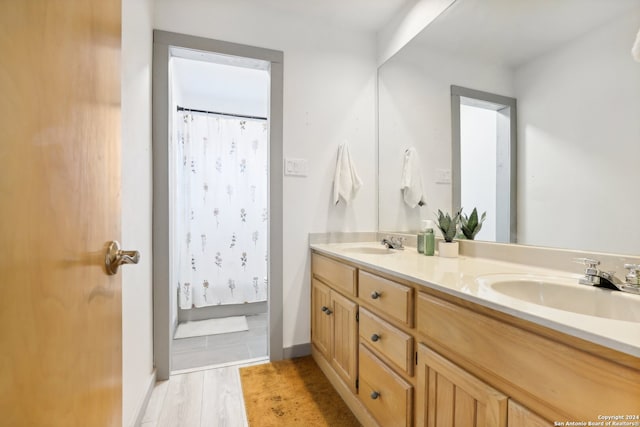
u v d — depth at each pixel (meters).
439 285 0.89
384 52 2.17
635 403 0.47
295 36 2.03
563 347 0.56
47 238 0.45
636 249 0.90
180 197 2.70
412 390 1.01
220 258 2.81
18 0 0.38
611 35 0.95
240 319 2.80
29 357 0.41
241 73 2.60
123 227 1.19
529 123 1.22
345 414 1.42
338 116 2.14
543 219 1.16
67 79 0.50
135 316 1.33
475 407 0.76
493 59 1.39
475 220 1.48
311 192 2.07
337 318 1.61
